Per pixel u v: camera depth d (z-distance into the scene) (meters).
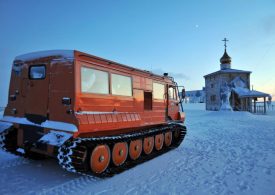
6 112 6.88
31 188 5.30
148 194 5.09
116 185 5.62
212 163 7.64
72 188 5.38
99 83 6.41
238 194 5.11
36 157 7.50
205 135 13.81
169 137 10.27
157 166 7.31
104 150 6.41
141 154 8.37
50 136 5.51
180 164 7.54
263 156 8.57
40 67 6.21
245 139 12.40
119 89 7.20
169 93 10.48
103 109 6.43
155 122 9.07
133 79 7.89
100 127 6.02
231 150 9.66
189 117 28.59
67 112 5.58
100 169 6.23
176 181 5.91
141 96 8.27
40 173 6.34
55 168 6.79
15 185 5.45
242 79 39.06
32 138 6.12
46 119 5.91
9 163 7.16
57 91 5.80
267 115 32.38
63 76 5.77
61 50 5.93
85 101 5.84
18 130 6.51
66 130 5.39
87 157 5.86
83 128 5.49
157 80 9.43
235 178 6.15
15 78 6.72
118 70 7.18
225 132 15.13
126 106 7.43
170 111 10.39
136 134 7.65
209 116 30.00
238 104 38.19
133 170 6.86
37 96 6.14
